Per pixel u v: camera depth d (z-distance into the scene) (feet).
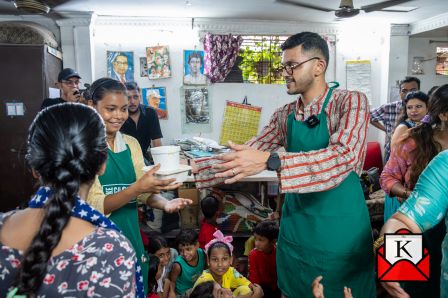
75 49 13.39
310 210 4.08
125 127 10.85
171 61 14.37
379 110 13.20
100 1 11.66
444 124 5.12
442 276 3.28
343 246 3.97
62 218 2.17
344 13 10.42
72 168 2.27
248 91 14.85
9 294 2.04
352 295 4.11
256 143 4.81
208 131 14.88
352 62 15.40
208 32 14.35
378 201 10.87
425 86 16.51
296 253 4.26
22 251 2.22
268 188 13.47
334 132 4.00
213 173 3.85
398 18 14.30
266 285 8.07
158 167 3.66
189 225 11.62
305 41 3.86
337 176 3.43
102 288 2.18
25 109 11.43
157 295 6.70
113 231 2.37
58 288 2.12
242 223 11.55
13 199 11.47
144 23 13.94
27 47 11.34
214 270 6.83
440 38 16.20
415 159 5.41
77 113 2.40
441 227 4.55
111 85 4.29
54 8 12.37
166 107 14.51
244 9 12.85
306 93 4.16
